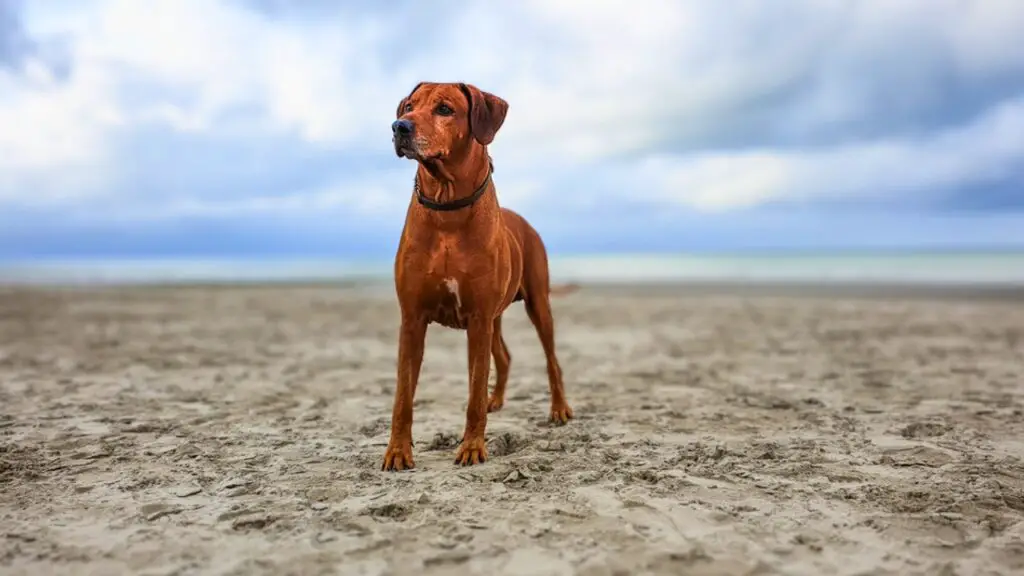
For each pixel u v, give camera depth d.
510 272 4.32
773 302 15.92
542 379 7.07
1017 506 3.36
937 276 23.42
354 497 3.45
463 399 6.09
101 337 10.15
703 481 3.70
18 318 12.56
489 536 2.96
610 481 3.71
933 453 4.27
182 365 7.82
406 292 3.98
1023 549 2.85
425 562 2.71
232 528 3.05
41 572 2.63
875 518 3.18
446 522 3.10
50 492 3.54
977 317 12.39
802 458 4.16
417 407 5.76
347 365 7.96
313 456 4.24
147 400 5.93
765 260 39.38
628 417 5.32
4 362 7.86
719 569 2.67
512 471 3.78
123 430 4.88
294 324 12.21
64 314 13.34
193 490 3.57
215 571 2.64
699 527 3.06
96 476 3.82
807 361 8.13
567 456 4.21
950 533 3.03
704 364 8.00
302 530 3.02
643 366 7.91
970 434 4.76
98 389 6.39
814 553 2.82
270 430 4.91
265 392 6.34
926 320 12.05
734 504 3.35
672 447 4.43
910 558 2.78
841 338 10.04
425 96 3.82
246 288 21.69
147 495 3.50
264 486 3.62
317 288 21.89
